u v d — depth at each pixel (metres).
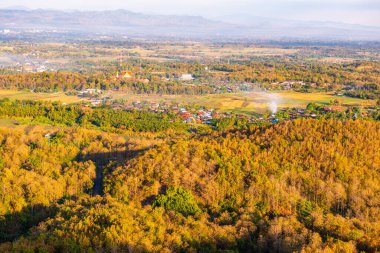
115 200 65.38
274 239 56.34
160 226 55.09
